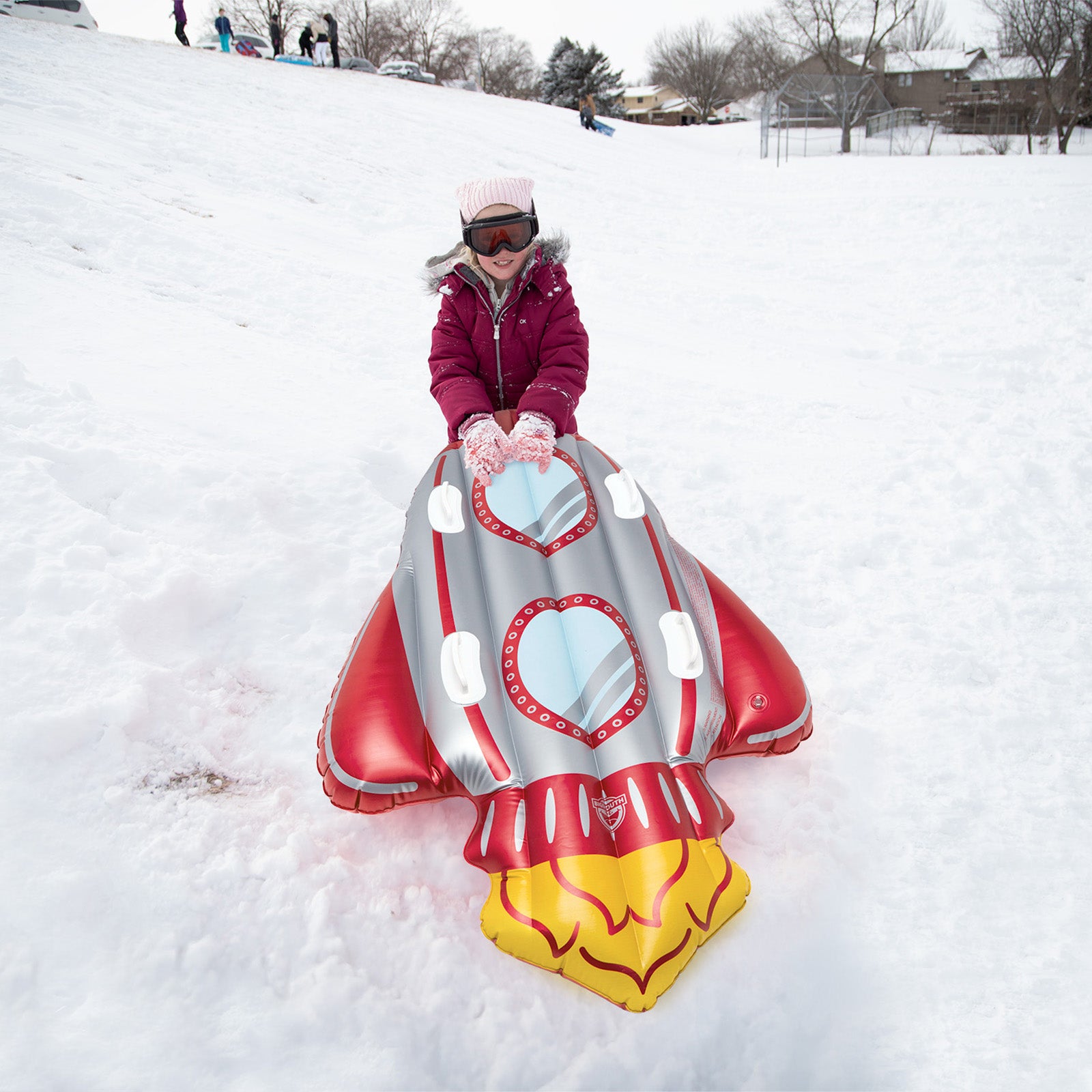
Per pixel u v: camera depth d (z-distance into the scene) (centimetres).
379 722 233
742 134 3944
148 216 795
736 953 216
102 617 286
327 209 1043
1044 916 227
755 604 360
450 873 238
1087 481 457
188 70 1811
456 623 248
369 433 470
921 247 1177
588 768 223
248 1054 188
